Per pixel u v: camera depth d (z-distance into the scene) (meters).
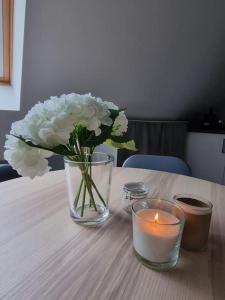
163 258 0.49
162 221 0.52
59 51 1.56
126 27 1.50
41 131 0.48
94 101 0.56
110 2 1.35
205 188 0.93
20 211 0.70
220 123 2.63
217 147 2.52
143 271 0.49
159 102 2.23
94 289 0.43
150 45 1.65
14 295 0.42
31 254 0.52
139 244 0.51
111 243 0.57
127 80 1.90
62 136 0.50
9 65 1.79
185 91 2.20
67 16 1.38
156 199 0.60
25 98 1.81
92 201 0.65
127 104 2.16
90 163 0.64
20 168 0.53
